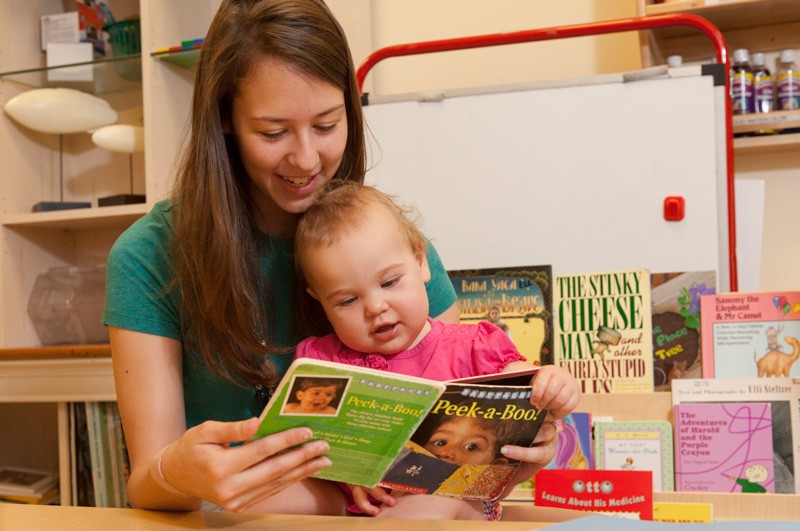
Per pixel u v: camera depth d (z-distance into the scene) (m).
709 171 1.72
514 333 1.67
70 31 2.47
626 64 2.34
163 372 1.04
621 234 1.76
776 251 2.25
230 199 1.03
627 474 1.32
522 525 0.72
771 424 1.41
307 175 1.04
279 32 0.96
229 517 0.81
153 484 0.85
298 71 0.97
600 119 1.79
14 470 2.44
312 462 0.79
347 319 1.08
